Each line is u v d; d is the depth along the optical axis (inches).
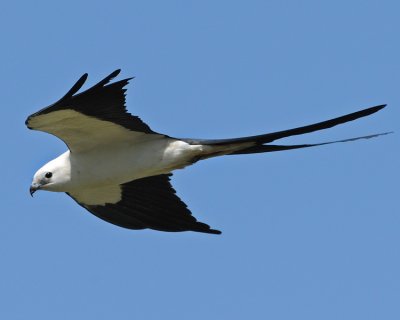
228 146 582.6
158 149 588.7
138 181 637.3
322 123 561.3
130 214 644.7
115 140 589.0
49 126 565.3
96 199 638.5
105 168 595.2
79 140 587.2
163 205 641.6
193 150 586.6
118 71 528.1
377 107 553.9
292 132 566.6
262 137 572.7
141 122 575.5
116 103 550.6
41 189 605.0
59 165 601.0
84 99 540.4
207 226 639.1
